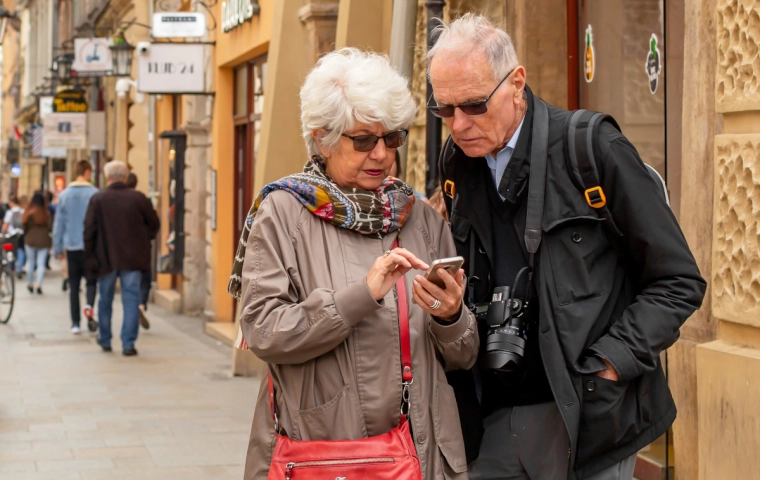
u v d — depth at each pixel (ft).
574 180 8.93
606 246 8.97
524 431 9.45
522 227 9.30
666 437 15.38
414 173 23.53
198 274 50.37
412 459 8.18
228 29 40.19
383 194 8.72
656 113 16.53
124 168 36.09
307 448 8.18
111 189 35.60
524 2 19.38
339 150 8.64
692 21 13.82
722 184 12.92
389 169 8.79
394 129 8.63
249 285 8.37
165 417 24.95
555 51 19.48
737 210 12.61
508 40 9.16
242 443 22.20
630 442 9.01
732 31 12.75
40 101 107.24
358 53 8.79
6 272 47.57
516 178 9.22
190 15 42.24
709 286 13.51
